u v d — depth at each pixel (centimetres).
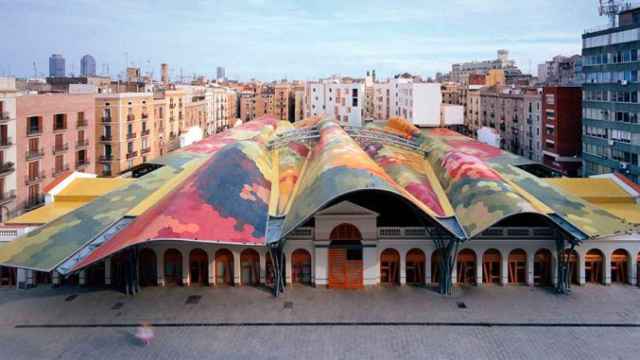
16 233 5188
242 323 4256
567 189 6044
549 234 5041
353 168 4909
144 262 5138
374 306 4594
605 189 6056
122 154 9894
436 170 6312
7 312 4481
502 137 13650
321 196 4572
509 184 5684
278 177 5922
